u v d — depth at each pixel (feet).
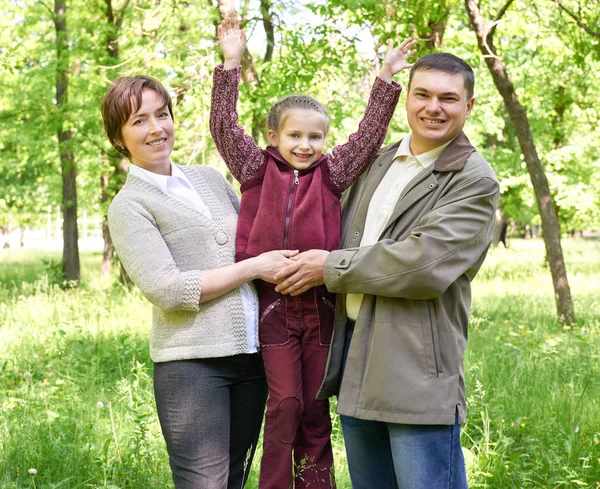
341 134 36.32
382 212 9.27
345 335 9.39
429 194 8.95
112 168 46.70
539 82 46.88
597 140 53.31
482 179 8.68
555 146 56.24
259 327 9.39
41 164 54.44
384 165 9.67
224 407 9.15
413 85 8.96
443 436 8.77
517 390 17.83
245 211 9.62
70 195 48.16
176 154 36.06
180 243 9.07
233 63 9.62
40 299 35.17
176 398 8.97
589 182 54.70
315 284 9.05
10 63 21.68
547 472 13.10
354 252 8.77
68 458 12.96
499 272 55.57
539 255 78.33
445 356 8.72
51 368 20.71
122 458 13.04
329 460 9.62
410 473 8.70
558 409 16.21
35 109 44.27
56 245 140.26
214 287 8.73
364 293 8.72
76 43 42.01
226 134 9.68
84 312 30.96
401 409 8.54
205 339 8.91
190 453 8.96
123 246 8.88
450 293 8.87
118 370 20.83
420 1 27.61
